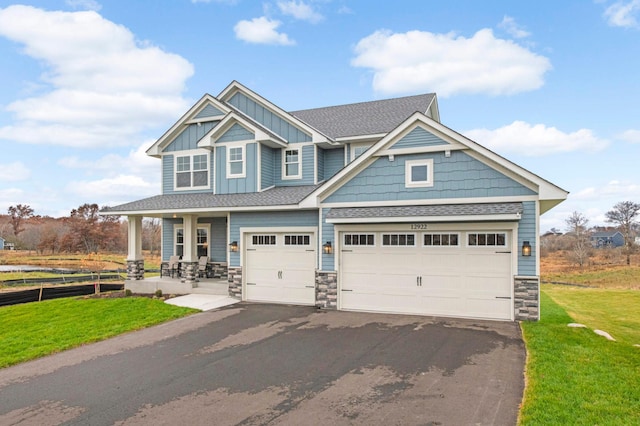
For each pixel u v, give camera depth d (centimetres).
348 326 1054
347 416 550
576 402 560
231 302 1398
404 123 1189
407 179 1196
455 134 1133
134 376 724
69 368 775
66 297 1623
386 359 789
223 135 1641
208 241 1761
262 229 1410
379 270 1227
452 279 1148
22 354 863
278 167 1659
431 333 969
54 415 571
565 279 3052
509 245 1092
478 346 859
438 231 1163
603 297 1978
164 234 1866
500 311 1096
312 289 1355
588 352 791
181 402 607
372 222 1175
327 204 1287
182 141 1783
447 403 584
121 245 4938
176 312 1241
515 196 1088
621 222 4369
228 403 601
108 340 970
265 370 742
